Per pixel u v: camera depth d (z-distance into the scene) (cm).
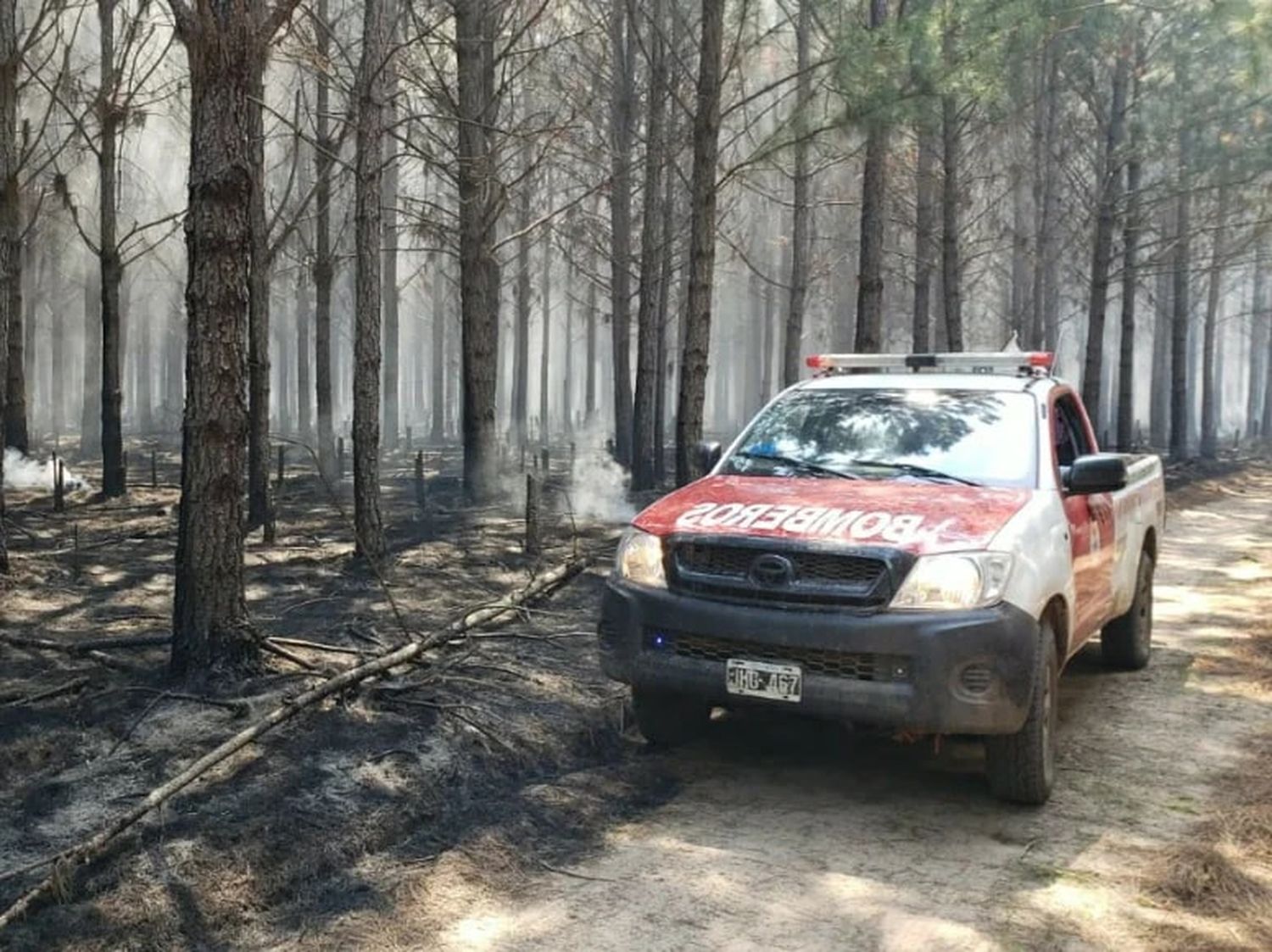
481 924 392
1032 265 2670
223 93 587
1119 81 2105
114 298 1703
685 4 2108
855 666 470
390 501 1717
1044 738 500
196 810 446
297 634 753
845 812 503
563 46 2217
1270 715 669
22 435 1970
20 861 403
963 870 440
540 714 597
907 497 526
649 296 1945
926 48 1161
